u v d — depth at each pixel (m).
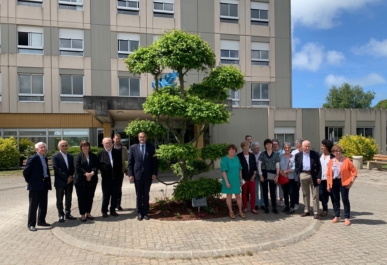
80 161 6.90
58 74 20.84
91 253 5.07
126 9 21.92
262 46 24.41
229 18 23.72
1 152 17.47
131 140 20.75
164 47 7.07
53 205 8.91
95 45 21.34
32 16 20.48
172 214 7.12
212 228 6.08
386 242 5.44
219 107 7.01
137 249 5.02
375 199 9.18
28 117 20.55
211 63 7.66
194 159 7.57
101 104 14.39
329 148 7.20
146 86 22.06
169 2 22.59
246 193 7.54
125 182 13.78
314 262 4.62
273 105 24.34
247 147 7.37
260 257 4.84
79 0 21.28
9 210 8.36
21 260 4.81
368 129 23.16
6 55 20.12
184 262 4.68
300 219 6.79
